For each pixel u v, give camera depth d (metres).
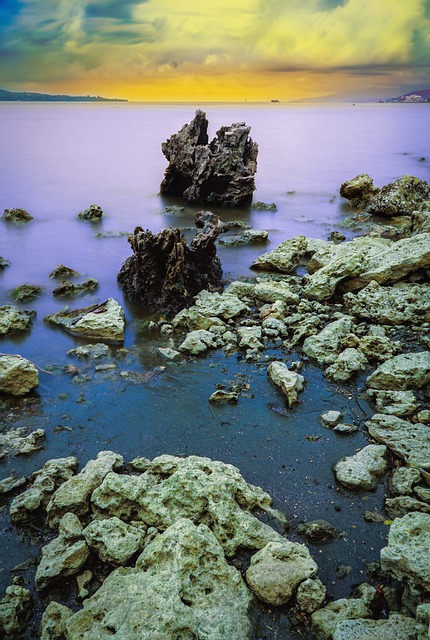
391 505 7.23
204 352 11.56
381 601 5.94
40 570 6.09
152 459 8.20
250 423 9.12
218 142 28.38
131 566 6.29
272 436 8.78
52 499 7.05
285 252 17.28
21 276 16.41
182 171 28.50
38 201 27.89
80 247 19.64
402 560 5.71
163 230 13.72
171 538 6.10
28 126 87.25
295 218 24.69
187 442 8.61
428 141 62.53
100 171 38.53
